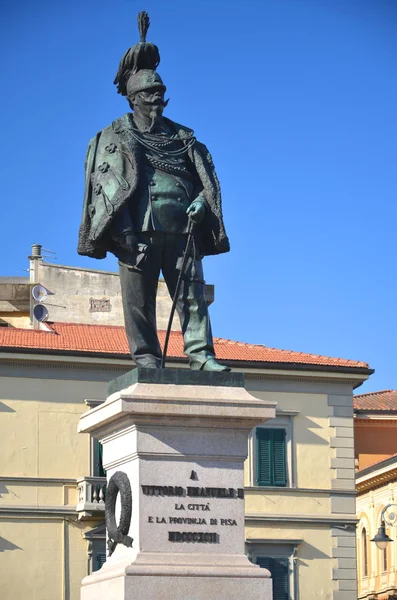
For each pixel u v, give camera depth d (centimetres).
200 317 1255
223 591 1137
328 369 4344
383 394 6153
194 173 1279
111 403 1174
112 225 1234
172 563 1139
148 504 1153
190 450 1169
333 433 4347
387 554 5441
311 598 4194
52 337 4262
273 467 4262
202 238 1272
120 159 1248
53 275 5262
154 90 1275
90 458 4059
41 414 4056
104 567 1195
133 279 1255
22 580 3934
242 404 1173
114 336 4412
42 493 4006
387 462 5391
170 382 1184
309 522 4241
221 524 1166
